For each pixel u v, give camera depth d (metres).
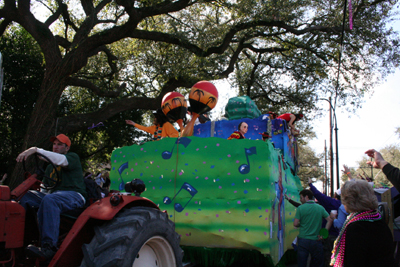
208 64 16.20
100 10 17.30
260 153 4.62
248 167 4.63
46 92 13.57
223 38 16.16
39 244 2.99
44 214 2.87
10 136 17.78
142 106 15.77
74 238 2.78
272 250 4.51
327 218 4.95
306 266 4.80
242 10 14.89
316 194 5.72
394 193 4.02
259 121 6.54
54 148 3.53
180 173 4.96
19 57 17.58
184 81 16.09
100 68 19.80
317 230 4.80
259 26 17.45
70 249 2.87
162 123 6.75
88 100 21.33
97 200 3.37
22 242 2.70
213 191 4.74
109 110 15.20
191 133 6.02
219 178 4.75
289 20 16.50
